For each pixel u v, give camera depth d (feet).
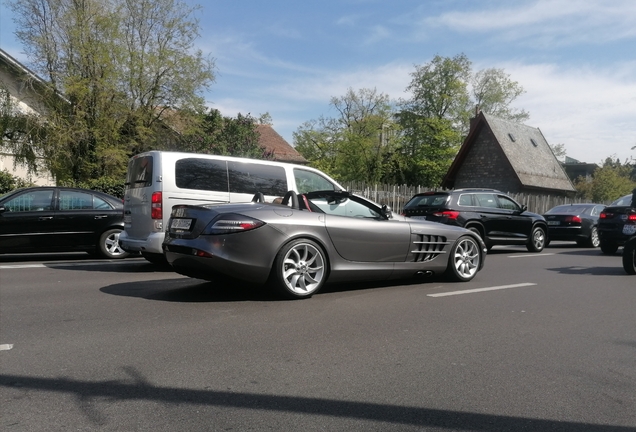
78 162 80.84
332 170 172.14
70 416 10.53
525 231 46.19
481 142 128.16
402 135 170.50
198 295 22.67
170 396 11.58
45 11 78.23
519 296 23.50
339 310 19.99
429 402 11.46
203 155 29.40
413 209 43.91
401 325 17.87
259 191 30.63
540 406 11.34
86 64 79.00
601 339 16.56
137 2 85.46
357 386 12.30
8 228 33.94
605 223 43.98
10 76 79.05
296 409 11.00
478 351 15.08
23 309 19.81
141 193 28.91
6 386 12.08
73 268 31.58
